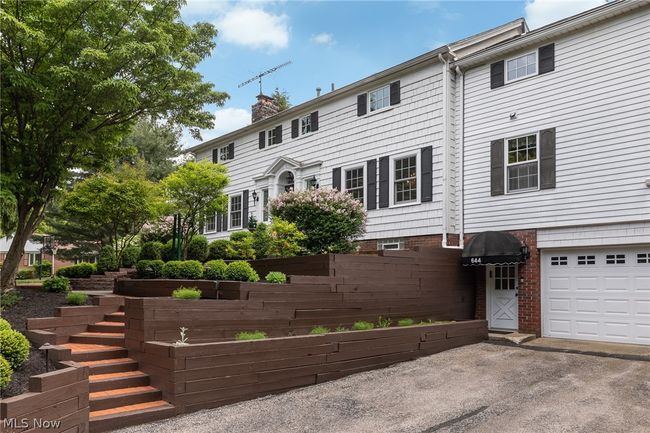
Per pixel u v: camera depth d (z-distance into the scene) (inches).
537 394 294.8
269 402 287.0
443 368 368.2
